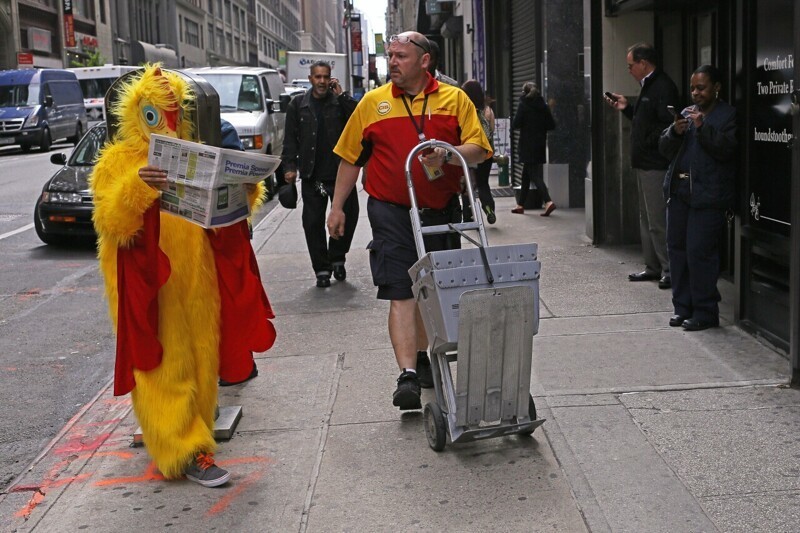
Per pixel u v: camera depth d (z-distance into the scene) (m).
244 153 3.90
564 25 12.37
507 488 3.98
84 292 9.18
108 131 4.18
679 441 4.35
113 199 3.88
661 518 3.63
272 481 4.19
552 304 7.09
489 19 19.36
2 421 5.54
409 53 4.64
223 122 5.30
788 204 5.32
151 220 3.95
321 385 5.48
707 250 6.03
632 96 9.26
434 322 4.20
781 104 5.33
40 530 3.86
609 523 3.62
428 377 5.27
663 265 7.43
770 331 5.76
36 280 9.86
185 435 4.12
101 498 4.12
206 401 4.25
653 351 5.74
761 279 5.83
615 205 9.45
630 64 7.26
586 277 8.00
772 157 5.48
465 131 4.72
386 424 4.80
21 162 27.41
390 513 3.81
